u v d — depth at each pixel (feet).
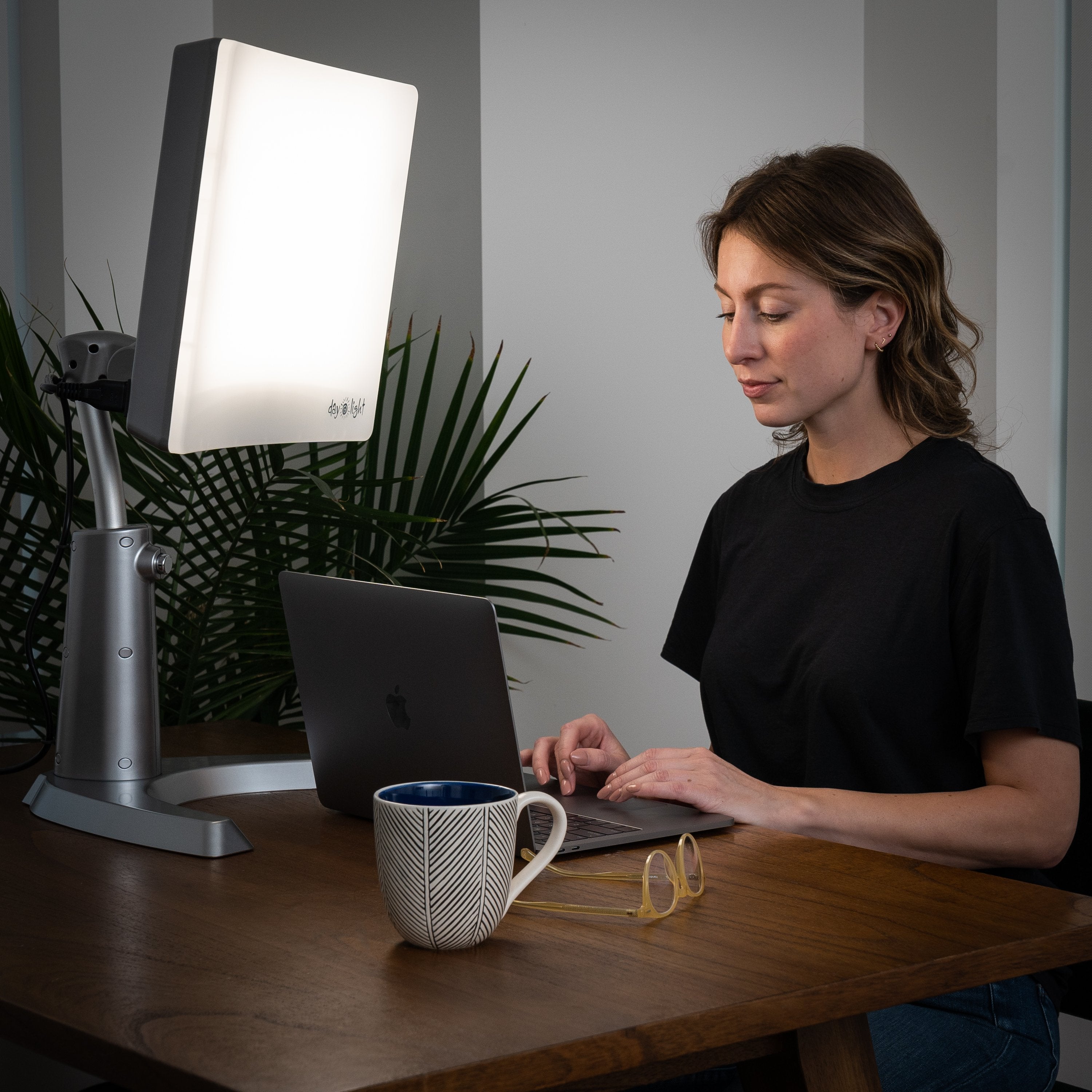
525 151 7.36
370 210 4.12
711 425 8.05
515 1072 2.06
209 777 4.17
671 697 8.02
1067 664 4.00
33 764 4.51
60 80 8.42
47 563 6.68
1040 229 8.16
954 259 8.23
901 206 4.33
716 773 3.79
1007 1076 3.46
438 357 7.64
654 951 2.61
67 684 3.92
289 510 6.61
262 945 2.66
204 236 3.56
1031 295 8.15
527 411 7.45
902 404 4.48
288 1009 2.27
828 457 4.68
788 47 8.26
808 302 4.27
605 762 4.23
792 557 4.67
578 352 7.60
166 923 2.81
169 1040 2.13
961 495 4.25
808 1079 2.54
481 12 7.16
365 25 8.02
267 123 3.66
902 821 3.73
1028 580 4.07
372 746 3.73
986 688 3.92
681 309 7.91
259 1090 1.92
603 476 7.73
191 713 6.77
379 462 7.95
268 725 5.81
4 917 2.86
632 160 7.70
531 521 7.46
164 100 8.98
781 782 4.60
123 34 8.71
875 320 4.39
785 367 4.33
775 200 4.26
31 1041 2.28
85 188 8.57
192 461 7.06
